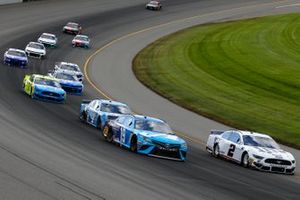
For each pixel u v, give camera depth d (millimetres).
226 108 132375
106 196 47188
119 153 73062
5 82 140250
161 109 128125
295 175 78062
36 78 123625
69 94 137250
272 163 77625
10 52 175250
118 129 81188
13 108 102812
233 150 81938
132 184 53625
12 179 49062
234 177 67875
